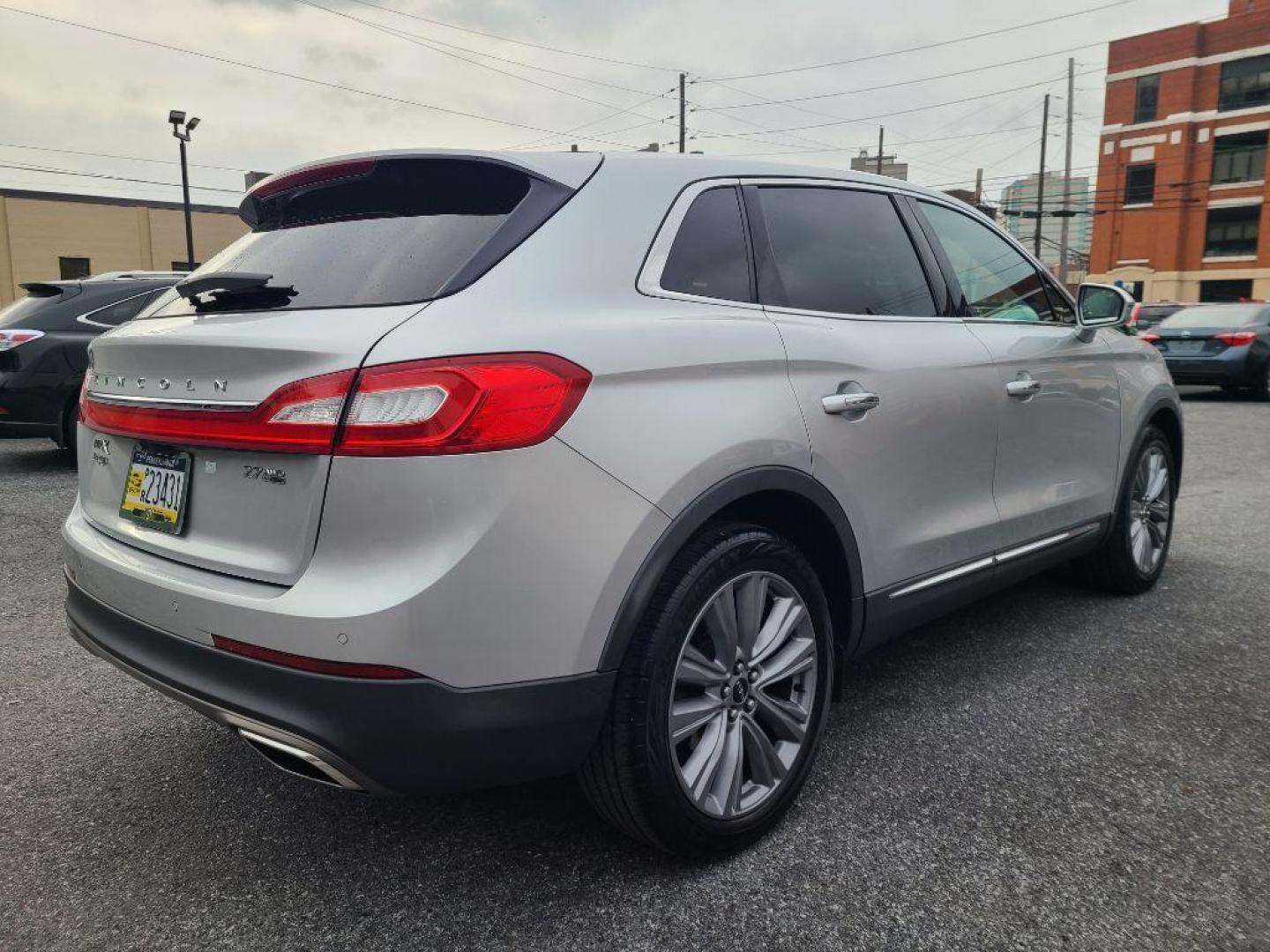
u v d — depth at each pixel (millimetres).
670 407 2057
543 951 1937
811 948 1939
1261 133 36688
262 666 1817
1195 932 1992
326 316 1938
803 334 2461
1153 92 39125
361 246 2182
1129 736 2902
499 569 1785
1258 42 36344
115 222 31531
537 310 1954
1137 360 4133
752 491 2195
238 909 2084
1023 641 3738
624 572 1944
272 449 1832
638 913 2057
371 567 1760
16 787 2609
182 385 2043
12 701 3182
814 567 2598
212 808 2512
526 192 2141
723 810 2189
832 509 2461
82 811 2492
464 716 1793
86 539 2357
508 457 1788
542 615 1845
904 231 3070
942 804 2500
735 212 2521
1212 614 4070
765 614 2348
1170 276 39281
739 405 2209
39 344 7070
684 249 2336
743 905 2082
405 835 2387
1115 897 2105
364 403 1748
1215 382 13578
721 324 2268
